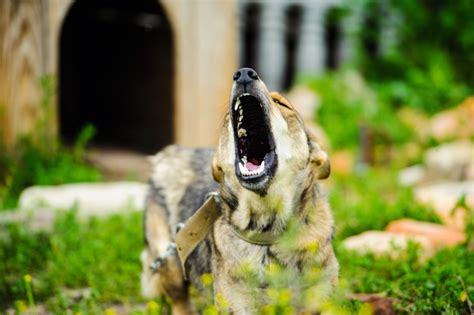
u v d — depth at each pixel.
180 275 5.80
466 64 16.86
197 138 11.58
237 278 4.74
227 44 11.63
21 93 10.05
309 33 17.48
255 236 4.68
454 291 5.44
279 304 4.44
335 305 4.71
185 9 11.30
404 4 16.81
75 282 6.79
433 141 13.47
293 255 4.68
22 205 8.91
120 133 14.16
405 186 10.43
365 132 12.99
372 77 17.02
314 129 14.20
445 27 16.69
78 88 15.09
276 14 17.09
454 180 10.91
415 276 5.98
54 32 10.23
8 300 6.44
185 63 11.41
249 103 4.94
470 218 7.43
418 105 15.52
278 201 4.65
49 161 10.26
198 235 5.03
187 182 5.95
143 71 13.31
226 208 4.81
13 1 9.92
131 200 8.73
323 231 4.77
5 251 7.36
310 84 16.06
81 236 7.76
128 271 6.88
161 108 12.84
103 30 14.33
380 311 5.39
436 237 7.31
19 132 10.06
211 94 11.60
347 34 17.48
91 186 9.61
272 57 17.17
